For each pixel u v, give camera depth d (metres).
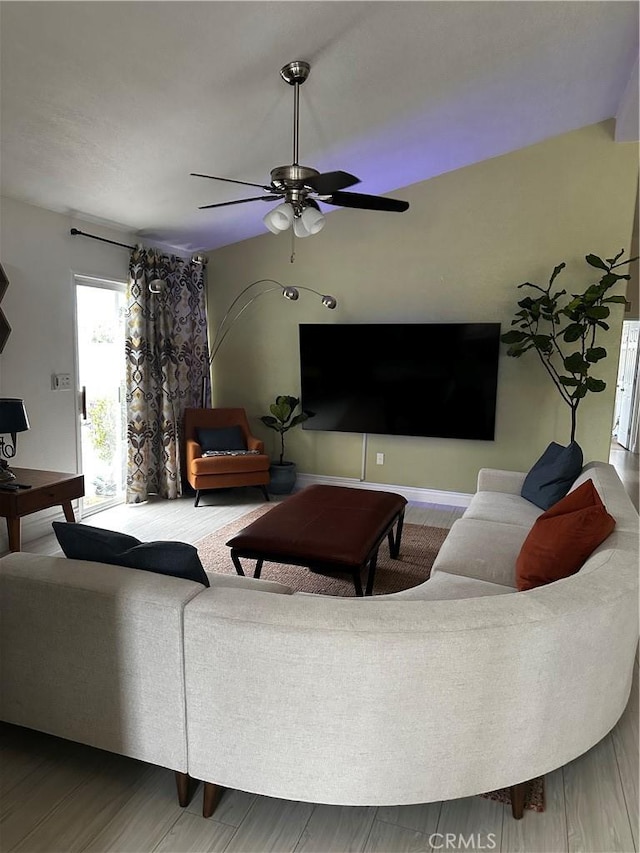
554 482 3.40
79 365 4.49
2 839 1.62
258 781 1.60
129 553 1.81
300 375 5.55
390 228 5.07
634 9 2.71
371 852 1.59
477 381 4.82
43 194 3.74
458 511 4.95
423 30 2.67
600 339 4.57
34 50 2.29
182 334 5.41
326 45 2.64
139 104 2.83
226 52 2.52
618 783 1.85
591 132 4.38
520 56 3.07
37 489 3.36
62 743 2.04
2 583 1.80
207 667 1.58
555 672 1.56
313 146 3.79
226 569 3.59
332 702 1.50
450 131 3.97
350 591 3.27
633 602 1.70
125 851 1.59
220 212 4.64
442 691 1.48
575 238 4.53
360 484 5.48
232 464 5.00
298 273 5.46
